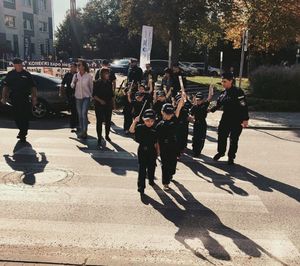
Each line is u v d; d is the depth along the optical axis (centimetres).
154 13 2898
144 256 451
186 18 2925
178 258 447
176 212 582
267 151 989
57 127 1246
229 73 835
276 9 2964
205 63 4759
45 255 448
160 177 749
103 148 970
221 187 698
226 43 4866
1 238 491
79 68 1041
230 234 512
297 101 1950
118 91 1755
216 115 1570
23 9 5831
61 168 792
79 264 422
